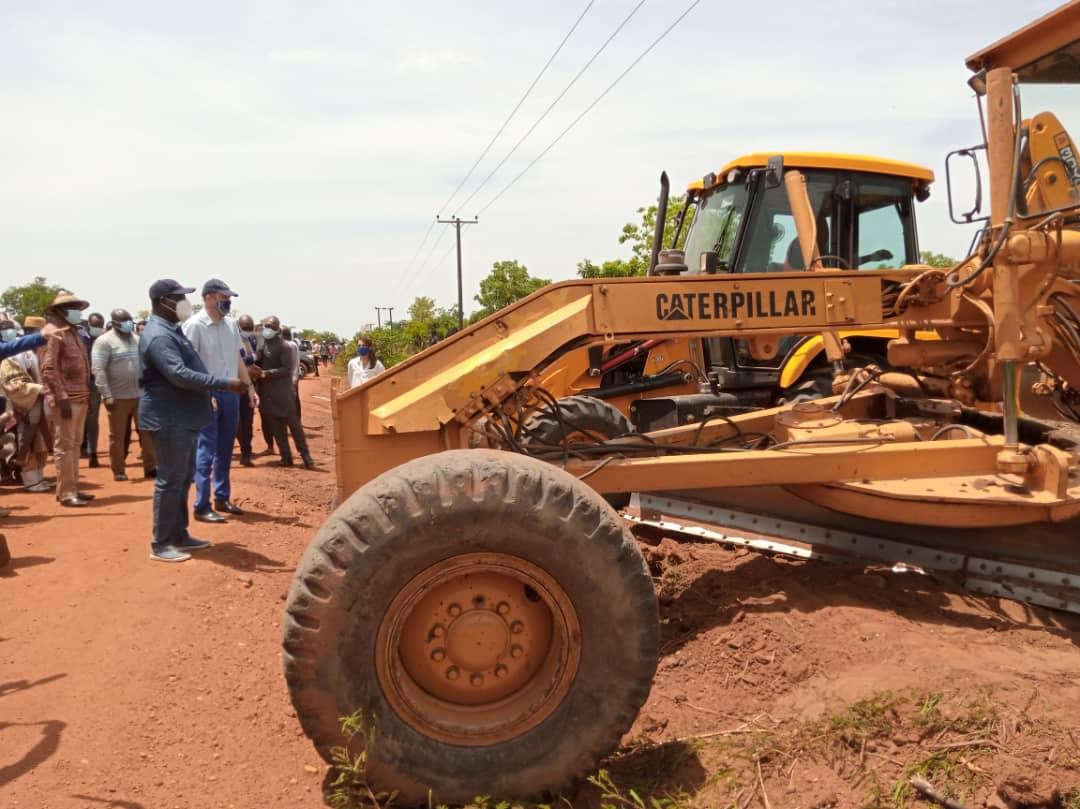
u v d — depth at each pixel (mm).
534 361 4098
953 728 3205
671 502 5555
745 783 3113
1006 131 4262
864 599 4445
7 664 4344
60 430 8047
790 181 6145
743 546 5238
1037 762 2969
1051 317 4559
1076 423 5359
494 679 3102
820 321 4500
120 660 4391
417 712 3023
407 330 40500
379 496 2951
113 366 9555
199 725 3809
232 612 5203
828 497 4543
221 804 3193
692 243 8266
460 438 4105
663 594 4828
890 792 2961
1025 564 4477
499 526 2945
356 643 2906
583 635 3021
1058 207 4324
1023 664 3715
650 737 3504
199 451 7324
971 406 5348
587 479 4258
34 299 96938
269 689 4215
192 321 7430
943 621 4246
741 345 7746
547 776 3020
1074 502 4246
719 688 3844
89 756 3479
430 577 2988
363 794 3023
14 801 3141
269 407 11148
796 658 3896
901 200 8039
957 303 4656
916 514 4387
